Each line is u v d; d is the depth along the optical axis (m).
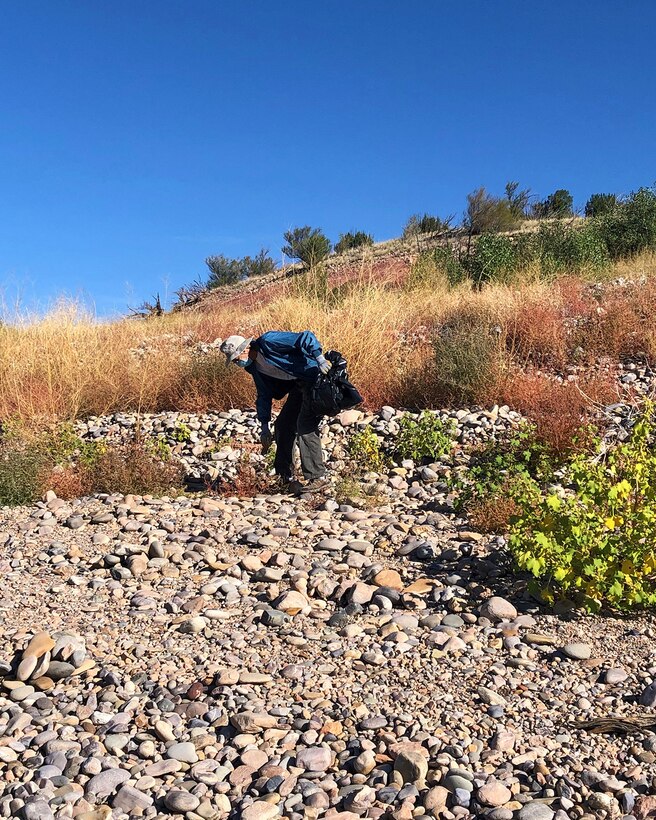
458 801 2.50
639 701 3.03
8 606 4.18
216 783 2.68
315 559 4.73
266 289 22.31
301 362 6.00
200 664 3.50
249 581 4.47
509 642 3.54
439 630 3.70
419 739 2.84
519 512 4.87
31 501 6.30
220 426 8.33
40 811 2.49
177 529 5.36
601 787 2.54
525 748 2.77
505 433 7.14
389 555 4.74
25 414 8.91
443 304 12.41
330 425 7.82
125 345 11.30
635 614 3.77
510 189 29.39
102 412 9.34
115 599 4.25
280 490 6.45
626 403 7.39
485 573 4.32
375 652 3.52
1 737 2.99
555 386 7.84
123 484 6.53
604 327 9.69
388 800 2.56
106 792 2.64
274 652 3.58
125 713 3.11
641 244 17.58
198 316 15.94
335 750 2.84
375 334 9.77
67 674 3.44
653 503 4.03
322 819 2.47
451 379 8.38
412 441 6.98
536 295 11.38
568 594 3.95
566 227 18.84
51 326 10.75
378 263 23.09
